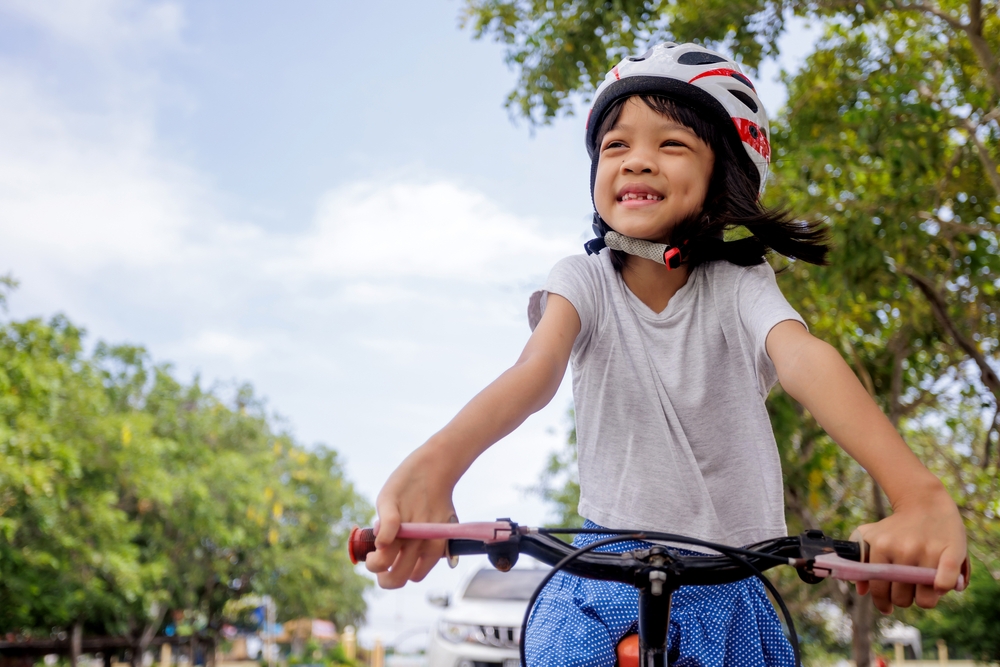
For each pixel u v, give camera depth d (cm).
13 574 1739
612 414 191
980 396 743
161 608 2783
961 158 657
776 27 701
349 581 4159
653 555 130
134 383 2605
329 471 3684
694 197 183
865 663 703
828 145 710
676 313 191
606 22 711
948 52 703
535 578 813
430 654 737
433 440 127
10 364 1491
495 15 745
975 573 1048
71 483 1780
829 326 704
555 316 178
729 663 168
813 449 747
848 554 122
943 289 687
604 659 158
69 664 2586
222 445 2934
